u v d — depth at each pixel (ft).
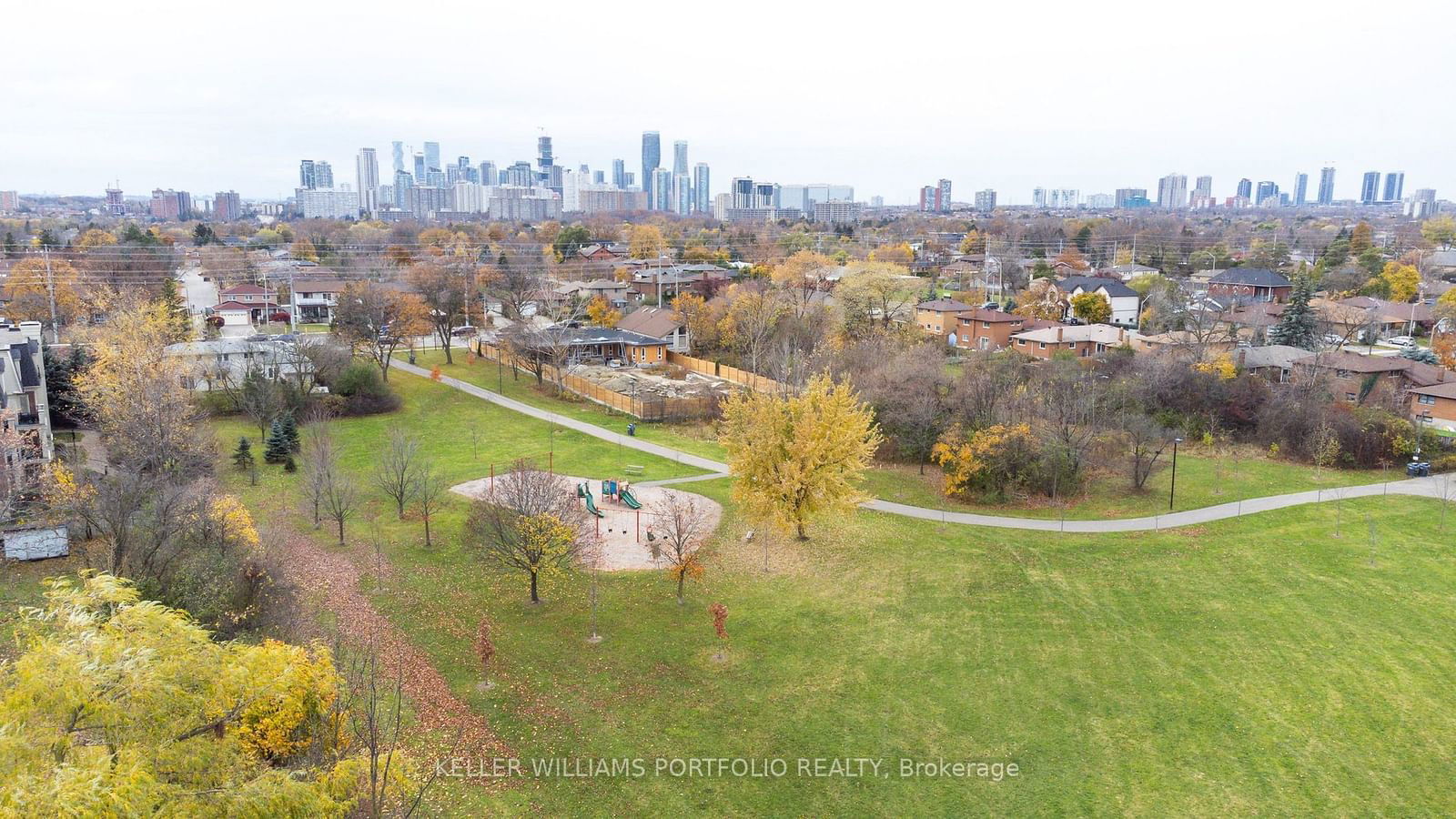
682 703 110.52
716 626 124.77
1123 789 96.48
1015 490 193.47
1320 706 111.86
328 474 160.25
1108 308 384.27
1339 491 193.36
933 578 148.46
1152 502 187.62
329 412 243.19
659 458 217.56
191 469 170.30
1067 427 199.21
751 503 160.04
